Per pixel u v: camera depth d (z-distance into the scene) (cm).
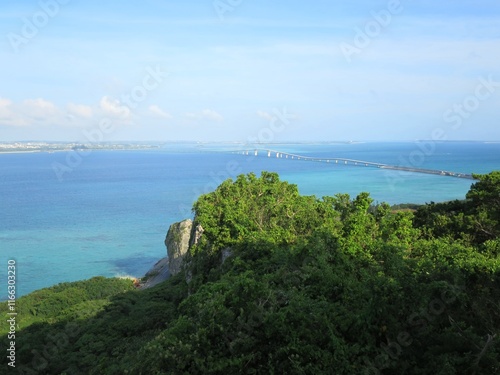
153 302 4347
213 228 3778
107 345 3400
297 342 1595
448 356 1518
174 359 1603
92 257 8100
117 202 13462
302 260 2330
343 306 1805
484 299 1833
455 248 2573
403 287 1752
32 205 13275
